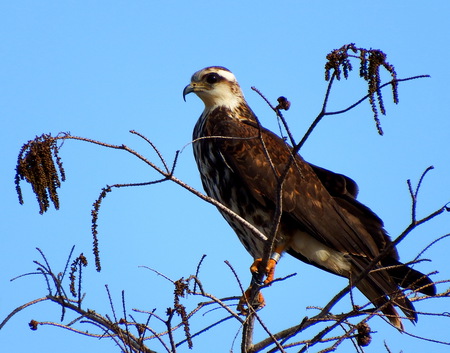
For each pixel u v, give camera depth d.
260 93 7.12
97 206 8.11
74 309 8.98
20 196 7.72
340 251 12.84
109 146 7.61
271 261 11.99
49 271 8.89
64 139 7.72
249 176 12.99
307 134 7.57
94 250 8.14
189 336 8.62
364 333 8.73
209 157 13.59
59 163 7.74
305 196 12.98
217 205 8.57
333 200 13.20
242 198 13.16
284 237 13.02
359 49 7.13
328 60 7.02
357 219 13.30
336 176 13.52
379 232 13.03
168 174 7.86
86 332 8.91
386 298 11.48
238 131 13.45
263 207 13.04
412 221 8.31
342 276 13.08
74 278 8.85
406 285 11.97
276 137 13.77
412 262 8.84
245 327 9.09
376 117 7.28
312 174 13.33
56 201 7.70
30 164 7.63
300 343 8.98
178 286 8.61
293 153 7.84
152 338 9.21
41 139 7.67
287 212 12.83
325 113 7.30
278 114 7.21
